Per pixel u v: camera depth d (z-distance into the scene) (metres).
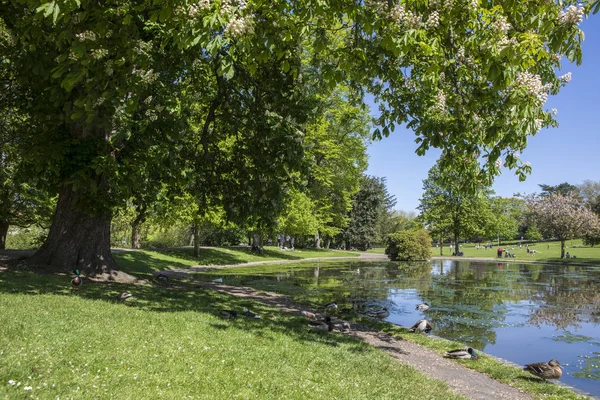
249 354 7.21
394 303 18.50
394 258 53.06
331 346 9.20
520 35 5.96
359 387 6.41
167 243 49.75
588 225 53.09
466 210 64.00
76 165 13.02
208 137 17.12
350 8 6.72
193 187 17.67
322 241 88.06
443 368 9.23
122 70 8.16
